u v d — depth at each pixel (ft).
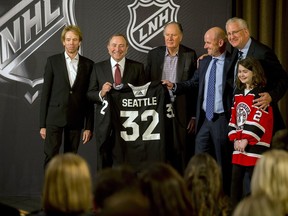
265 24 18.61
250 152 14.62
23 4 18.20
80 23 18.20
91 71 16.93
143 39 18.26
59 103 16.75
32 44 18.25
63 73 16.76
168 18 18.21
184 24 18.17
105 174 8.71
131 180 8.65
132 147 15.96
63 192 8.60
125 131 15.92
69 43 16.51
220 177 10.18
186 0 18.12
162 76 17.15
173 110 16.42
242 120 14.75
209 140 16.43
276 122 15.03
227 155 16.26
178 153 16.63
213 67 16.15
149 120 15.89
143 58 18.31
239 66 14.69
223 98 15.92
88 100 16.87
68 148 17.04
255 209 6.47
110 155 16.20
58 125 16.75
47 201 8.68
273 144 12.14
